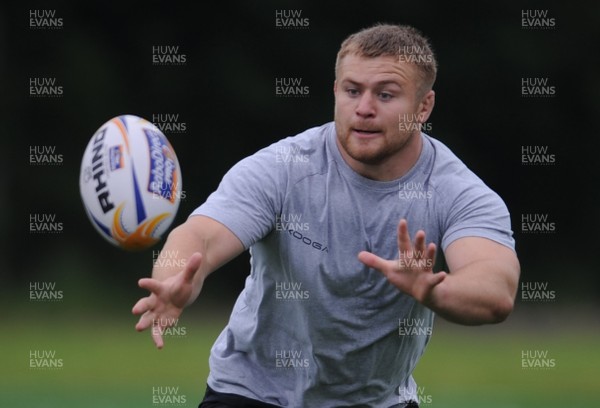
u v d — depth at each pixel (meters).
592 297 73.12
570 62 75.81
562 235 75.19
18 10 72.19
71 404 32.72
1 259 69.50
